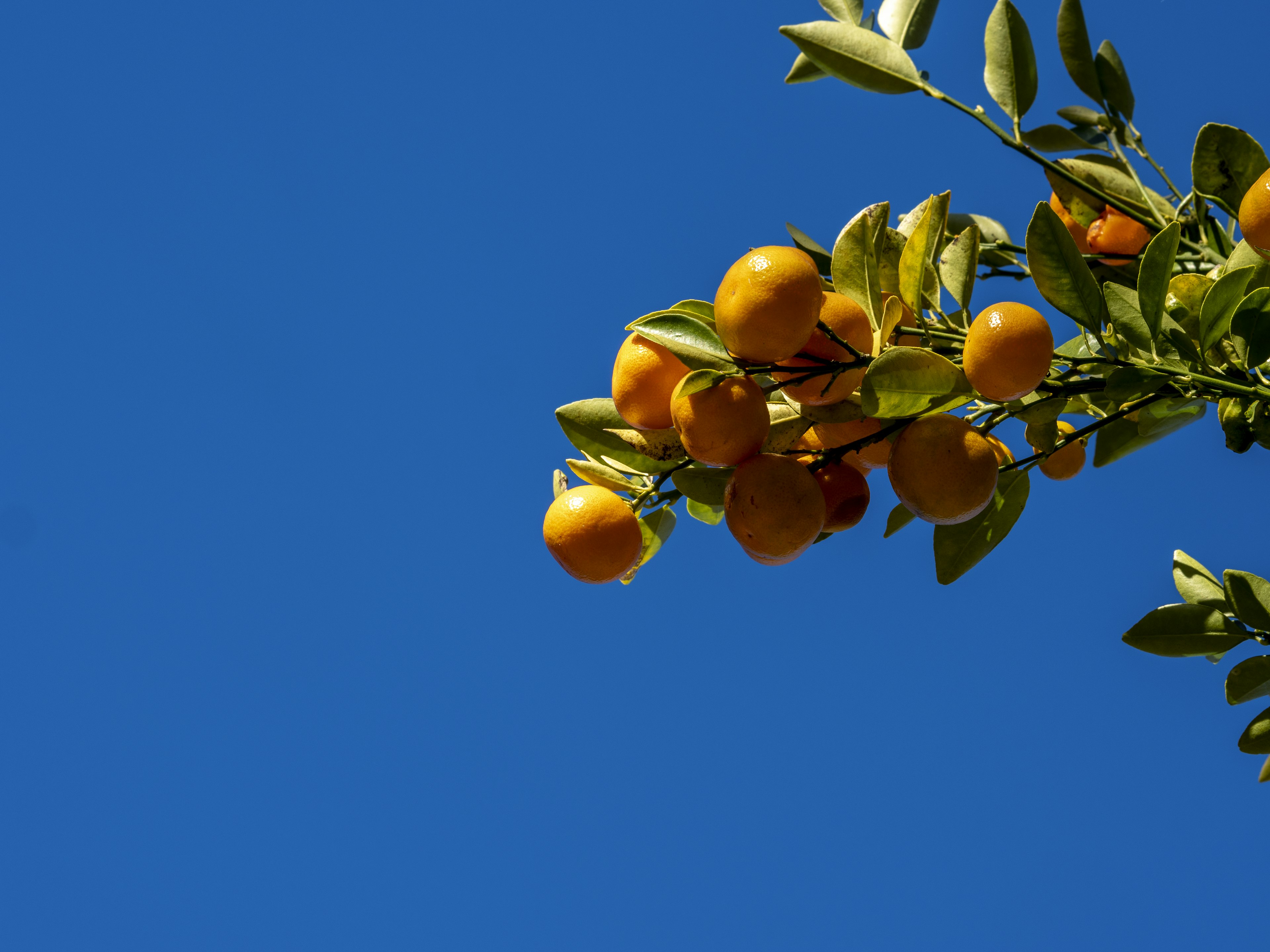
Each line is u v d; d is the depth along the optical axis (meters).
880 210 1.83
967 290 1.83
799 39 1.86
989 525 1.84
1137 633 1.88
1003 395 1.77
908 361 1.76
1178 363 1.81
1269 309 1.80
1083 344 1.89
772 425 1.80
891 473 1.79
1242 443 1.84
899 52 1.88
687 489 1.81
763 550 1.78
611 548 1.82
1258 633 1.87
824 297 1.78
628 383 1.79
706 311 1.79
